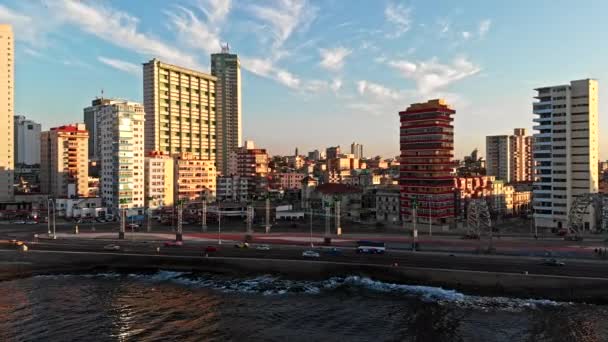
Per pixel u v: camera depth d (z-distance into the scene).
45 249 131.38
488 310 87.62
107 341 73.19
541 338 74.00
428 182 185.75
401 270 106.06
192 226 193.38
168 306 90.94
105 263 124.06
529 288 96.31
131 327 79.31
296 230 180.12
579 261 109.75
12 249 129.88
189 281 110.56
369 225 198.75
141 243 142.75
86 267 123.50
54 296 98.25
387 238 153.38
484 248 128.88
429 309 88.31
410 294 98.12
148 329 78.38
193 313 86.56
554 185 182.38
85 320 82.88
